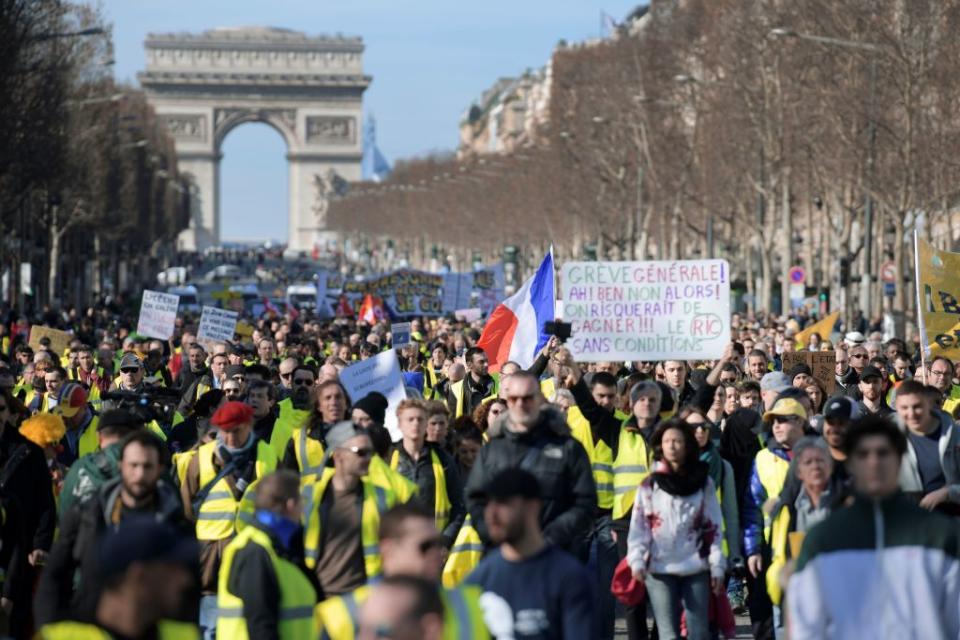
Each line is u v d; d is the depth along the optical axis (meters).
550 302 42.88
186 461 30.20
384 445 30.84
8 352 79.75
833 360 52.78
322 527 25.94
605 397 33.31
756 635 31.58
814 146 138.62
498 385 44.59
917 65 113.69
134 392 39.22
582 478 27.20
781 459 31.45
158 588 16.62
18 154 134.88
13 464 29.80
